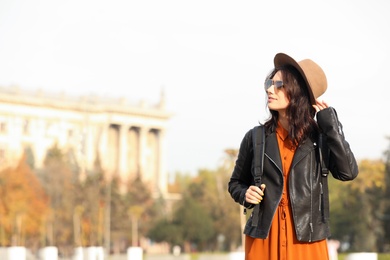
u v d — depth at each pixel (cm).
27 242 12181
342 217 8688
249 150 599
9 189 11262
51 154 15225
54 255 2995
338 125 567
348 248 8919
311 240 558
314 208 562
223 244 14200
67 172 13175
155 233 13262
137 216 14000
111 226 13625
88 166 18775
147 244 15712
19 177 11431
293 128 570
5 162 15000
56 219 12481
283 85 577
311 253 563
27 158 16238
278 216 566
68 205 12538
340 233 8800
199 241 13225
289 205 565
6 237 11106
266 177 572
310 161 568
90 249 3014
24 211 11219
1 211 11100
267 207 565
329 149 573
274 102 578
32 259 9675
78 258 3039
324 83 580
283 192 565
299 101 573
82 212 12494
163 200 17150
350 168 568
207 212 13362
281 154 576
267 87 585
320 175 569
